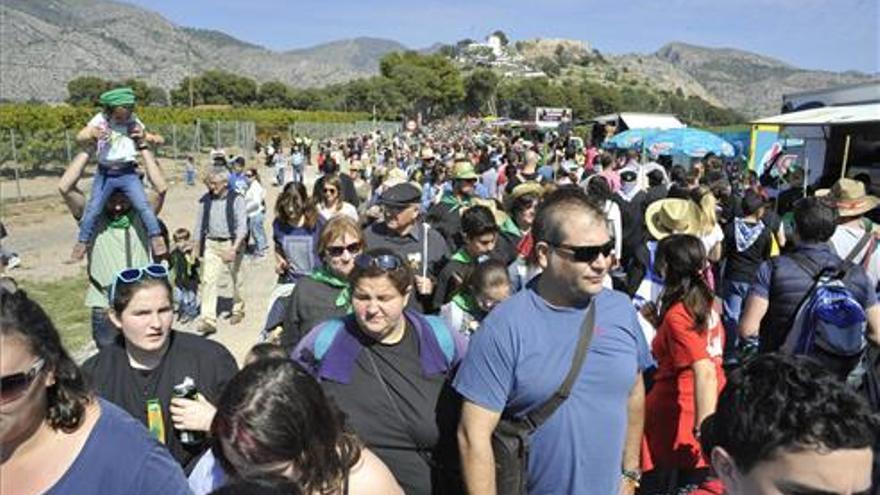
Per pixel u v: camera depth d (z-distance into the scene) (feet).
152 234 17.16
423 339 10.55
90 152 16.93
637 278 18.56
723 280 23.91
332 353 10.47
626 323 9.82
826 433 5.00
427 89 397.60
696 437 11.71
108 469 6.49
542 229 9.30
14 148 85.61
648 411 12.82
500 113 442.50
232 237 30.04
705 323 12.19
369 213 23.35
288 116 249.34
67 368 6.50
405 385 10.30
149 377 10.37
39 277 44.04
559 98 437.58
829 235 14.38
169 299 10.32
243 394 7.11
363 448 8.28
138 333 10.05
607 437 9.45
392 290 10.10
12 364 5.92
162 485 6.79
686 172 39.73
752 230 22.97
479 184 38.63
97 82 293.64
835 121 39.40
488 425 9.29
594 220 9.05
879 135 43.57
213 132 159.22
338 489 7.47
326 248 14.15
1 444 6.07
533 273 15.61
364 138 120.98
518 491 9.55
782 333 14.42
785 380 5.32
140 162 17.48
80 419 6.53
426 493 10.39
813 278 14.06
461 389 9.50
